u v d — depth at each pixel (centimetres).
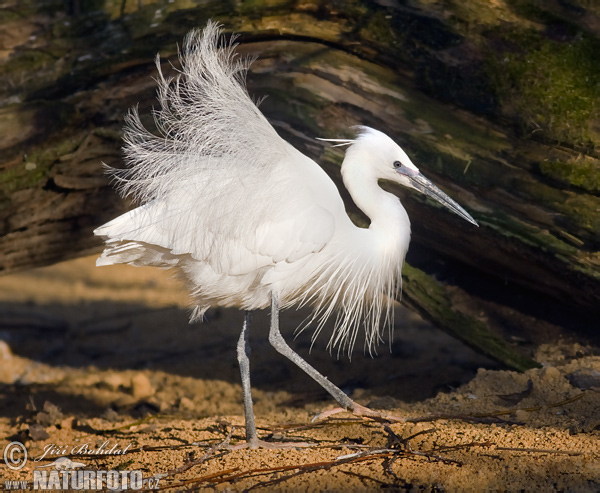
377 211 934
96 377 1433
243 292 912
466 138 989
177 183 866
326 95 1031
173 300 2017
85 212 1117
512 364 1077
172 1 1027
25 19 1048
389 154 925
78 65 1046
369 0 998
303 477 751
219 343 1653
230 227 850
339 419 948
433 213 1020
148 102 1066
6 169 1047
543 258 979
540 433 836
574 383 954
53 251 1154
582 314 1072
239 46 1045
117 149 1072
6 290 2173
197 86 904
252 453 834
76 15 1055
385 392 1198
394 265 942
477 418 898
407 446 803
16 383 1393
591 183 930
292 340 1620
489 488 707
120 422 1104
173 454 863
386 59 1011
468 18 977
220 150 876
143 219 858
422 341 1572
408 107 1012
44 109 1048
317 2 1009
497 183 976
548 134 948
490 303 1130
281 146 894
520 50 964
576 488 698
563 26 960
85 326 1814
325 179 909
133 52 1038
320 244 877
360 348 1537
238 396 1274
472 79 977
